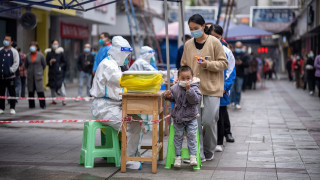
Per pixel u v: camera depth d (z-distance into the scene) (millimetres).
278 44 59906
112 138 8430
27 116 15328
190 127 8039
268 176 7711
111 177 7625
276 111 18250
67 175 7723
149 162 8891
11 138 11383
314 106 20422
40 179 7449
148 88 7777
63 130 12648
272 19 51594
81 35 35344
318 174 7840
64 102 19391
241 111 18172
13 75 15602
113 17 36281
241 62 18531
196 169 8195
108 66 8031
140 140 8500
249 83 32969
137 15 40594
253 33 27609
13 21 24547
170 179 7520
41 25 28719
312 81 27203
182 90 7953
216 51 8492
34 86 17703
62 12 27016
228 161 8922
